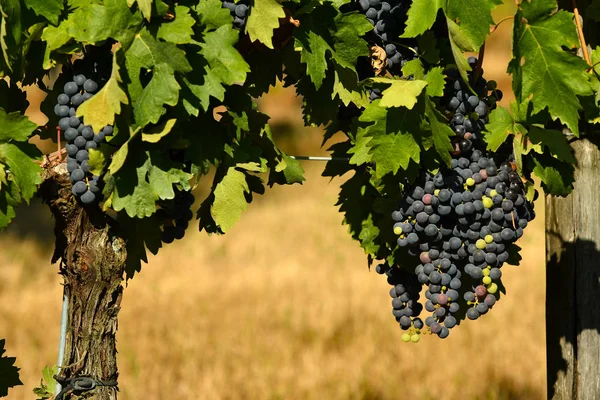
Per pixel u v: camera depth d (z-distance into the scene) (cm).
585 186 622
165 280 2038
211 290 1933
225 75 500
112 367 566
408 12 502
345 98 559
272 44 539
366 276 2020
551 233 645
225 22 505
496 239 529
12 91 561
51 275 2173
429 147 513
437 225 533
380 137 514
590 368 632
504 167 532
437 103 529
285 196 3020
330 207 2808
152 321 1723
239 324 1695
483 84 549
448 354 1489
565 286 636
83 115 481
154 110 482
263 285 1953
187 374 1445
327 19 543
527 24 501
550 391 652
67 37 494
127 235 577
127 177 501
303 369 1472
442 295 540
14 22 487
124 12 479
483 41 492
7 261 2277
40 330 1705
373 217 623
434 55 534
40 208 2869
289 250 2308
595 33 602
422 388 1356
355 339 1603
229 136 531
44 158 541
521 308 1670
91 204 544
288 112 4116
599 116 549
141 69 495
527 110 530
